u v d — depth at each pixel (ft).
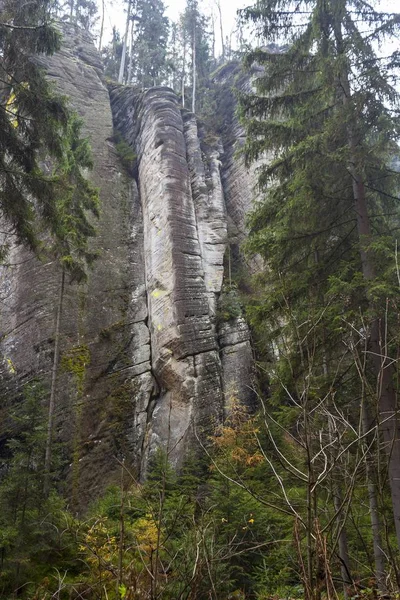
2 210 37.70
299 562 8.31
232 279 80.28
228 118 112.68
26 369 65.31
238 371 66.23
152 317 71.41
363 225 36.09
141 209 86.99
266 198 40.88
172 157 83.66
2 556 28.53
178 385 63.46
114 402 64.28
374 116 35.96
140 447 61.77
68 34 121.70
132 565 10.42
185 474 49.42
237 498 33.63
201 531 10.64
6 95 44.45
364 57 37.06
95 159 90.48
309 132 39.55
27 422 35.42
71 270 57.00
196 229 78.23
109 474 58.34
